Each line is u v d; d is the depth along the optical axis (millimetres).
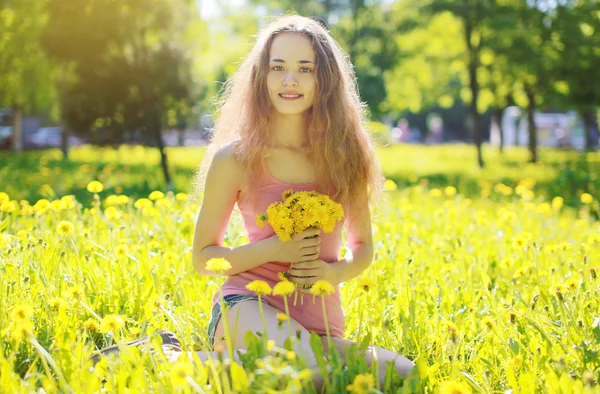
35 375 2314
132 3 14195
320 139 2895
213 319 2777
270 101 2891
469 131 63719
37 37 15492
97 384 2156
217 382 2055
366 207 3061
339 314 2838
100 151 27000
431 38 23641
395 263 4441
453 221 6457
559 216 7852
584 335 2754
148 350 2340
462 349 2783
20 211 5363
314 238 2672
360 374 2109
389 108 27859
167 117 15062
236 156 2850
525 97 26766
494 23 20453
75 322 2830
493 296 3291
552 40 20609
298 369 2143
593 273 3258
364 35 23172
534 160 25125
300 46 2865
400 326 3072
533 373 2396
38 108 27547
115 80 14406
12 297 2969
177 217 5531
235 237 4766
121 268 3605
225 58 25547
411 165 23719
